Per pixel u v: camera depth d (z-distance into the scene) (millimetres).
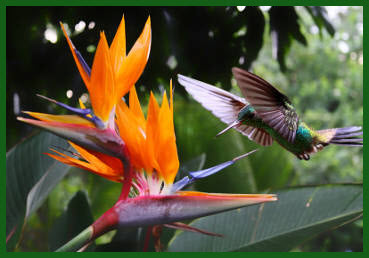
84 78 2211
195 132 5711
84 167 2344
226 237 3449
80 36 5129
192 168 3928
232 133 5797
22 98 5289
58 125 2100
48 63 5191
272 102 2041
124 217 2170
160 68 5266
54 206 6176
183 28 5168
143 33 2305
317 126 11656
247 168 5656
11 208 3359
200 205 2201
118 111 2246
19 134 5355
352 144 2408
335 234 7941
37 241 5945
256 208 3475
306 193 3344
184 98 5609
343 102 12086
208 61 5293
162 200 2199
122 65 2266
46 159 3500
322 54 12961
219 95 2465
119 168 2322
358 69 12445
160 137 2203
